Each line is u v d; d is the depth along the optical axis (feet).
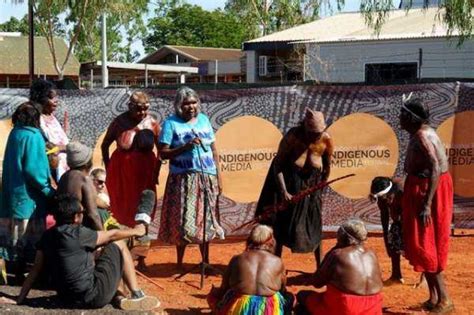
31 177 22.98
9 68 144.15
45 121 26.11
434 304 24.21
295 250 27.35
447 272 29.45
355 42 88.33
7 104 32.37
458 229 36.94
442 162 23.50
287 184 27.30
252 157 35.29
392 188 27.07
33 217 23.39
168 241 27.76
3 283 24.53
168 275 28.89
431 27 85.76
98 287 21.35
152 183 28.78
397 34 85.40
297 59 103.71
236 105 34.99
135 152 28.71
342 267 21.03
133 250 28.94
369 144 35.94
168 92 34.17
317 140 27.14
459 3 62.69
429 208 23.32
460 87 35.96
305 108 35.42
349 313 20.86
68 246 21.12
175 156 27.30
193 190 27.35
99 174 26.03
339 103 35.63
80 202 22.36
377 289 21.22
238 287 21.15
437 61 83.10
